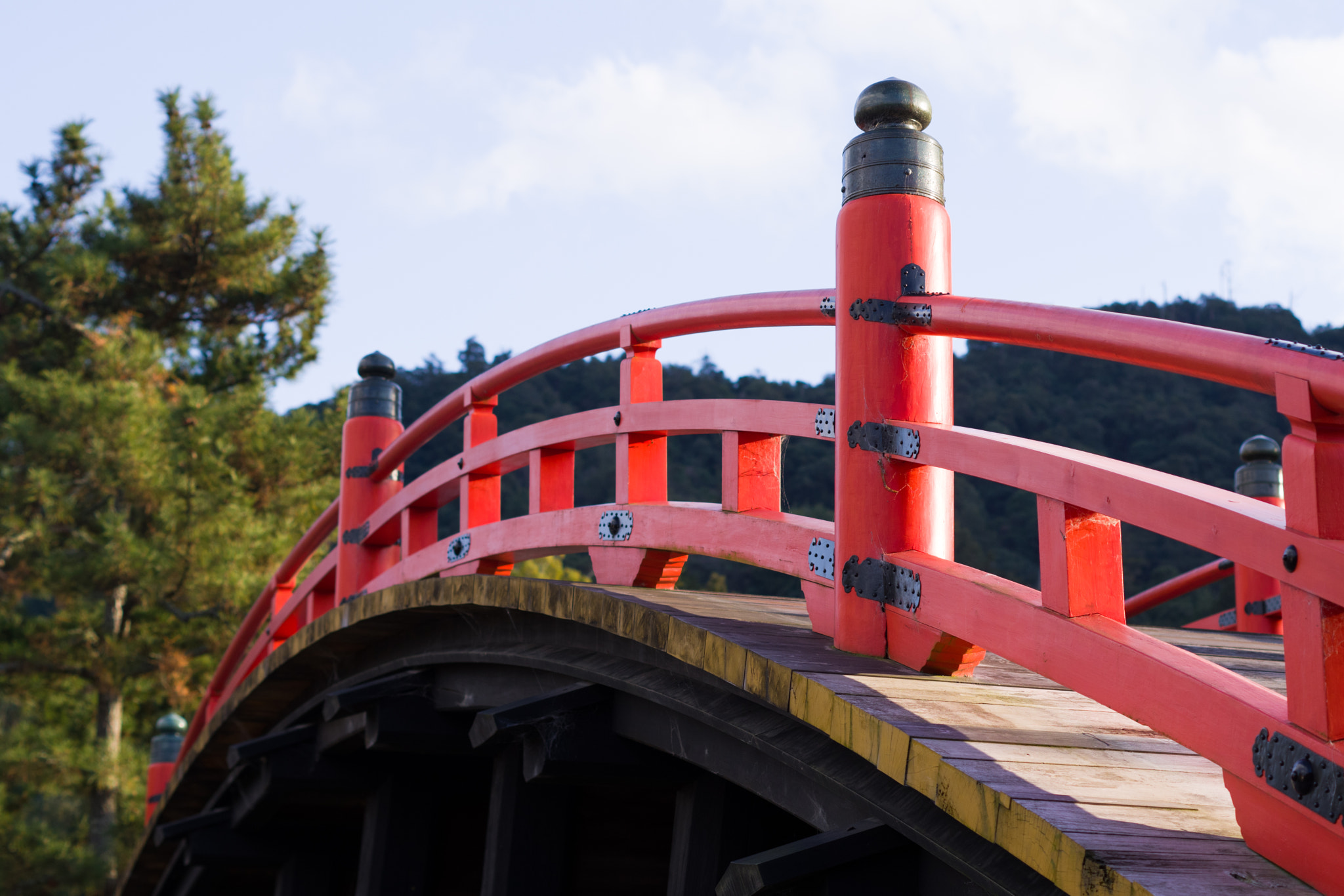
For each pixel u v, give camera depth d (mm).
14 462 15094
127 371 16312
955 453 2348
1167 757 2016
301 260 20031
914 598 2422
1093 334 2029
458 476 4941
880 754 2029
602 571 3812
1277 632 5691
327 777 4879
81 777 14516
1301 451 1570
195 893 7328
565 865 3793
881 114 2701
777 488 3322
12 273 19031
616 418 3881
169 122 19266
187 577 14594
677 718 2916
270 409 17938
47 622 15500
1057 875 1605
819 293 3096
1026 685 2455
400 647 4645
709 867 3100
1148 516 1843
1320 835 1491
